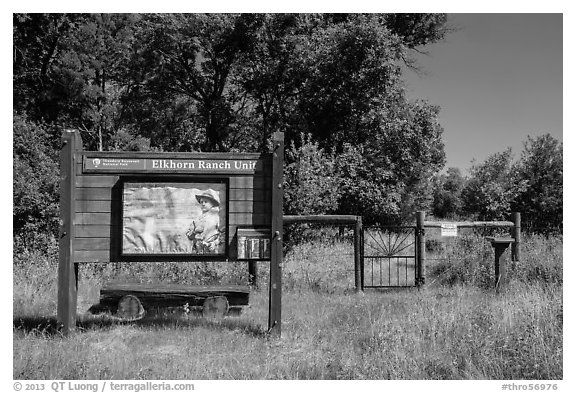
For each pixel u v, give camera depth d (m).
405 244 15.89
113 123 28.75
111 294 8.17
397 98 25.11
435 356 6.23
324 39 25.52
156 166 7.30
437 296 9.70
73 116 27.09
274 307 7.23
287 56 27.64
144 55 28.56
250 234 7.28
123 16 26.97
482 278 10.98
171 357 6.38
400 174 23.48
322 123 24.86
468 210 19.06
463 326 7.14
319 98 24.23
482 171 18.88
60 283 7.10
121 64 29.11
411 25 32.22
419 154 24.16
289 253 13.62
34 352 6.39
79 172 7.27
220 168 7.38
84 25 25.59
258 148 31.45
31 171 15.23
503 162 18.83
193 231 7.35
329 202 16.31
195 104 34.66
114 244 7.29
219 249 7.38
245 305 8.38
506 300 8.55
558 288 9.47
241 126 32.66
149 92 31.55
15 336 7.04
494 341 6.42
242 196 7.43
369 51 23.53
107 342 7.01
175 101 34.19
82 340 6.96
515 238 11.41
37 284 10.02
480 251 11.77
